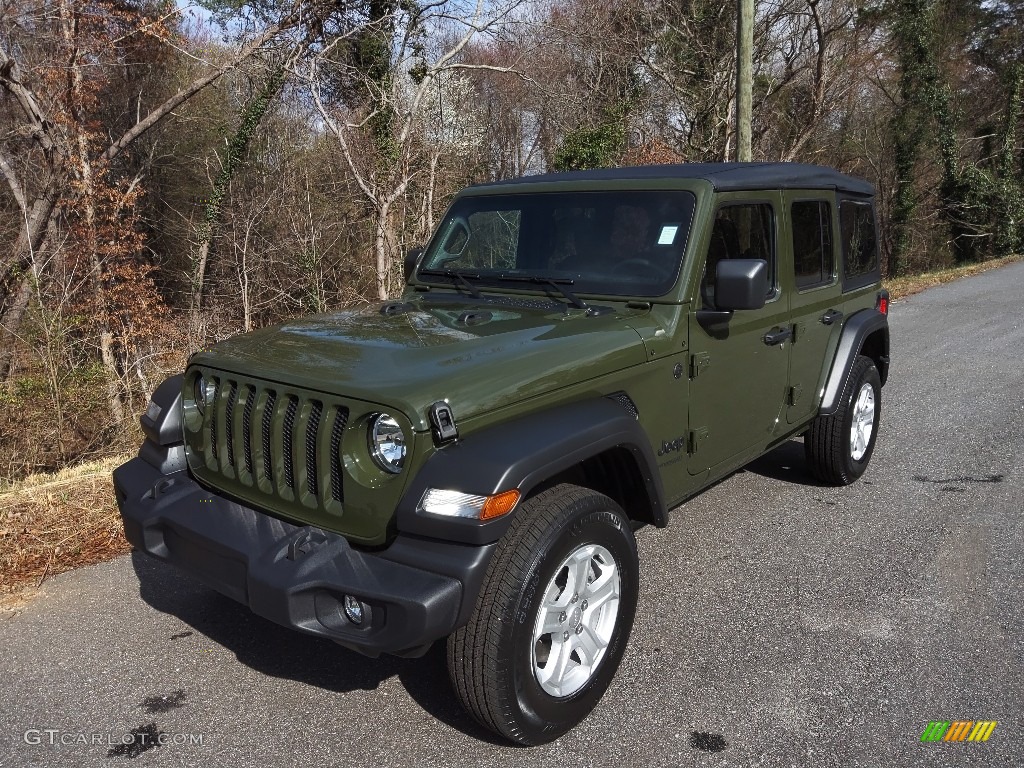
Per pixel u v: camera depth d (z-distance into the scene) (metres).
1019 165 32.59
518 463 2.67
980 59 36.50
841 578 4.23
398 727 3.12
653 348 3.51
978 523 4.88
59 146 14.61
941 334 11.46
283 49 16.52
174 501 3.30
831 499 5.33
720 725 3.08
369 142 17.48
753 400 4.30
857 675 3.37
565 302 3.82
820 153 32.41
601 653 3.14
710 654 3.55
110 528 4.83
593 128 20.91
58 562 4.48
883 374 5.85
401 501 2.71
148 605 4.05
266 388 3.04
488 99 23.67
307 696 3.31
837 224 5.06
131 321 13.35
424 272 4.49
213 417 3.29
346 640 2.68
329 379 2.89
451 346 3.17
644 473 3.31
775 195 4.35
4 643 3.71
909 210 30.64
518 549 2.73
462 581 2.61
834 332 5.12
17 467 9.27
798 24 24.53
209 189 21.58
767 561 4.44
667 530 4.88
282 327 3.71
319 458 2.85
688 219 3.76
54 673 3.47
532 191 4.27
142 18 15.87
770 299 4.30
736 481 5.71
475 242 4.36
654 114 24.47
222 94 22.41
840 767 2.84
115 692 3.35
